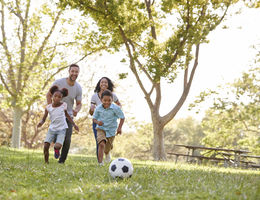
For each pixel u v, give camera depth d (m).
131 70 22.08
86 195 3.93
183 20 20.44
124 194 4.08
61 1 20.86
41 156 11.32
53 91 8.63
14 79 24.16
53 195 4.04
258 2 21.95
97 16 20.53
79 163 8.57
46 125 32.72
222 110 31.48
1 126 36.16
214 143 34.72
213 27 20.22
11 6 24.14
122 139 41.38
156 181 4.99
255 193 3.85
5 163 7.26
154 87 22.83
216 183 4.94
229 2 20.86
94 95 9.14
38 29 23.73
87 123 32.31
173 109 22.55
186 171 7.25
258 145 31.53
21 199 3.79
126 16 20.08
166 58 19.72
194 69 22.78
